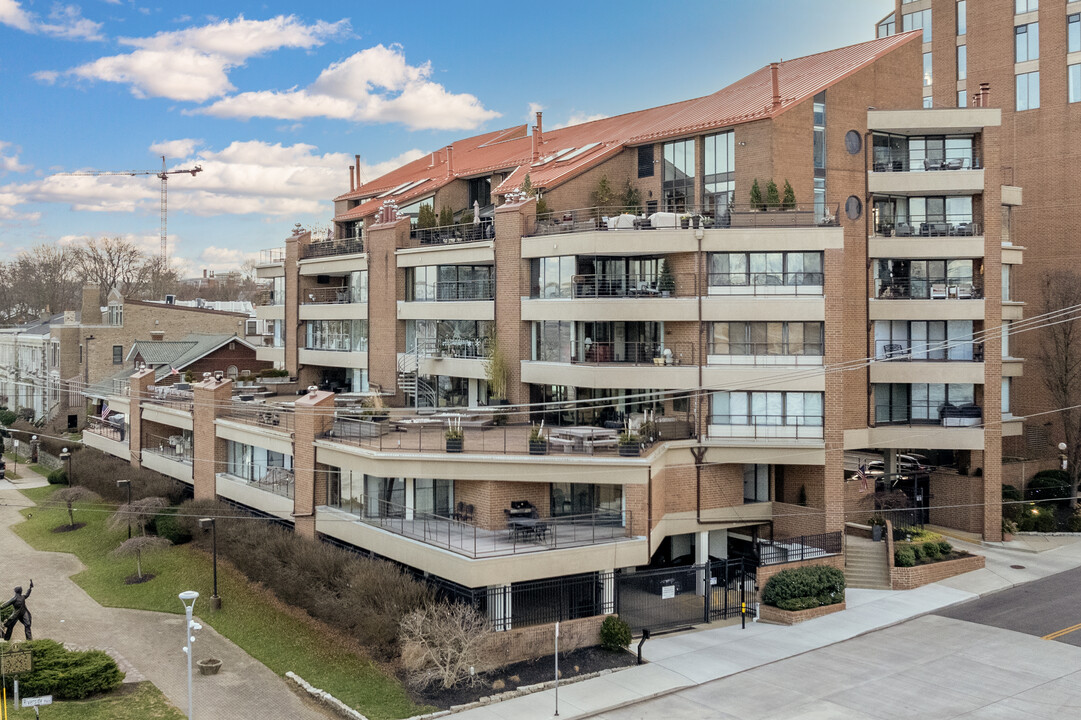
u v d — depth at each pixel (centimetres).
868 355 4041
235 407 4159
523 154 5266
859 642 2875
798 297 3425
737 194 3922
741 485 3512
